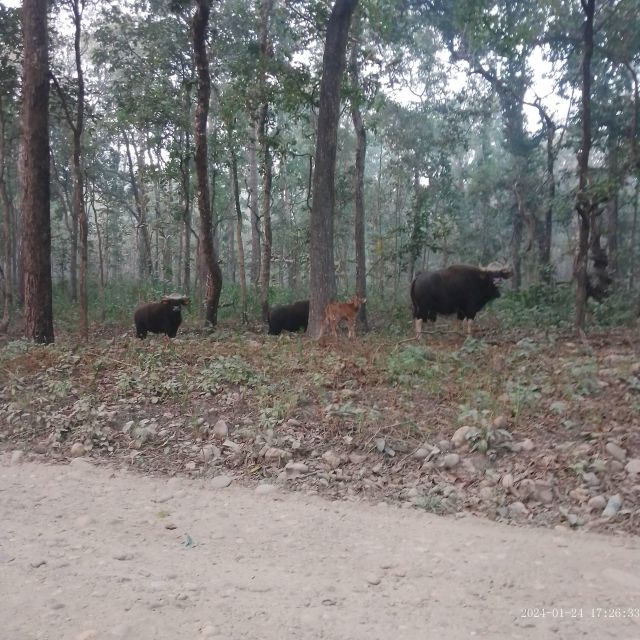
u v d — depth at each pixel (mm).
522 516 4867
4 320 17688
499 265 13109
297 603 3424
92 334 16938
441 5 16453
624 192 21422
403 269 20250
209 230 15836
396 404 7285
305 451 6223
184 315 19797
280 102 16047
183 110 20547
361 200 16906
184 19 19453
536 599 3480
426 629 3154
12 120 21000
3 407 7742
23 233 11719
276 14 16656
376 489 5492
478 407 6828
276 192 29172
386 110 25188
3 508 4992
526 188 23672
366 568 3914
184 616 3271
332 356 9562
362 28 16906
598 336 11539
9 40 15617
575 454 5570
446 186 25531
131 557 4059
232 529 4590
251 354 9945
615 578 3727
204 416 7199
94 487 5555
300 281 27203
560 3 16328
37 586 3609
